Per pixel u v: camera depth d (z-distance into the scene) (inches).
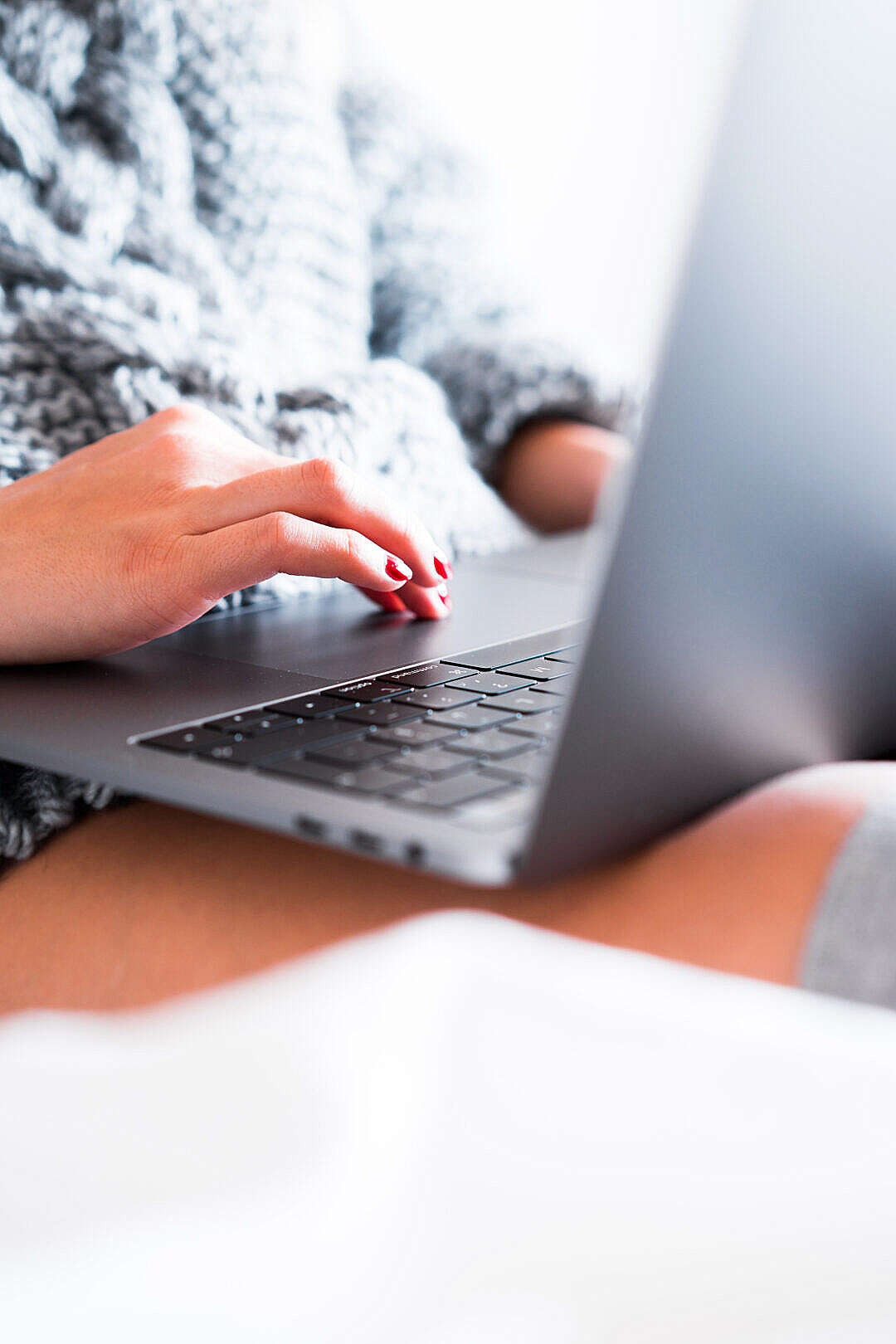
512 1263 18.1
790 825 11.9
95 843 18.5
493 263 42.8
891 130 10.6
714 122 9.6
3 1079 18.9
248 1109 20.5
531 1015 22.0
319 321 35.2
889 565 12.9
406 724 14.4
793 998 11.3
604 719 10.5
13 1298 17.5
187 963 16.6
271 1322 17.0
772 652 12.2
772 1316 17.0
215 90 33.9
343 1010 20.9
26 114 28.4
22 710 15.9
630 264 54.1
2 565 18.7
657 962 11.8
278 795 12.0
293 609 22.7
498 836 10.6
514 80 54.1
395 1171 20.1
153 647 19.7
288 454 26.1
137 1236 18.8
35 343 25.2
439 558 20.7
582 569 26.6
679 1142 20.7
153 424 22.2
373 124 41.1
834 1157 20.4
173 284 28.7
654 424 10.1
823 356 11.1
